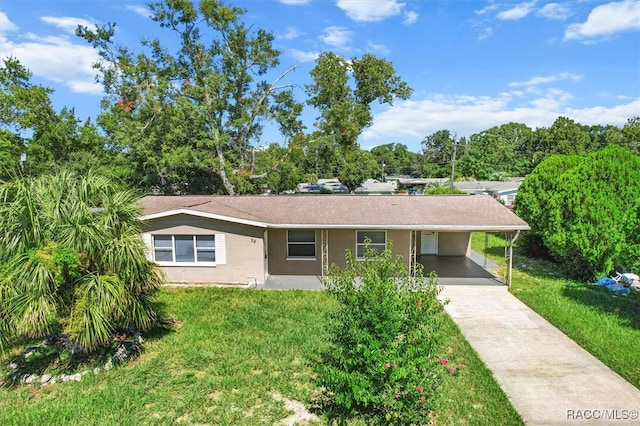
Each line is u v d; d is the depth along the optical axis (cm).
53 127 2697
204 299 1259
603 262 1434
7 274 692
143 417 620
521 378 750
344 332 583
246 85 3075
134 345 856
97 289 714
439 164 9231
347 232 1572
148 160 2647
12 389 714
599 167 1458
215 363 805
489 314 1120
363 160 5081
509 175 7000
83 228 727
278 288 1395
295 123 3166
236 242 1462
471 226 1390
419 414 570
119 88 2825
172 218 1461
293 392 686
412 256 1564
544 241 1631
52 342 836
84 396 682
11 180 801
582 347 889
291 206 1652
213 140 2852
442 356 712
